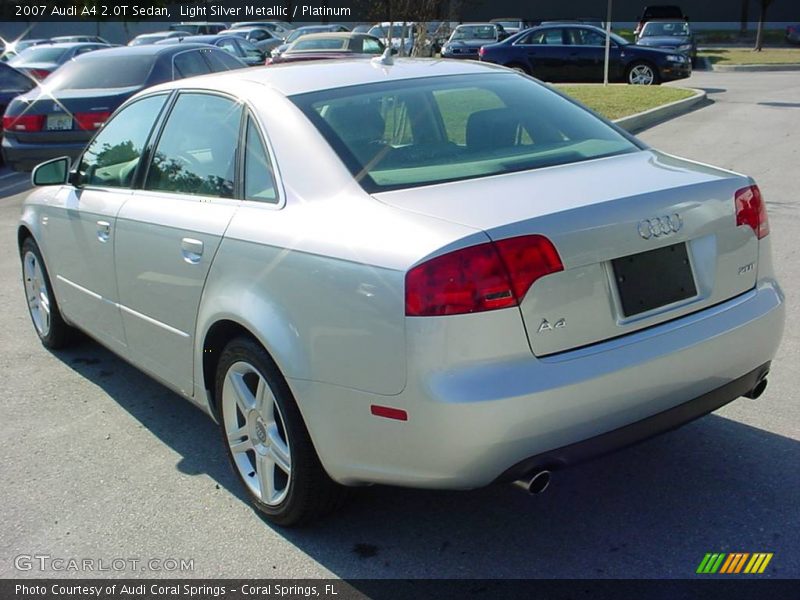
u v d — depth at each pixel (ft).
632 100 52.29
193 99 13.67
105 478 13.30
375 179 10.83
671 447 13.26
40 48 66.95
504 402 9.05
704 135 42.29
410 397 9.30
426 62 14.29
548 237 9.37
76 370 17.80
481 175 11.04
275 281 10.69
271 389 11.01
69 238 16.08
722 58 95.40
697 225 10.56
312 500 11.06
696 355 10.30
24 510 12.45
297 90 12.34
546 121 12.94
